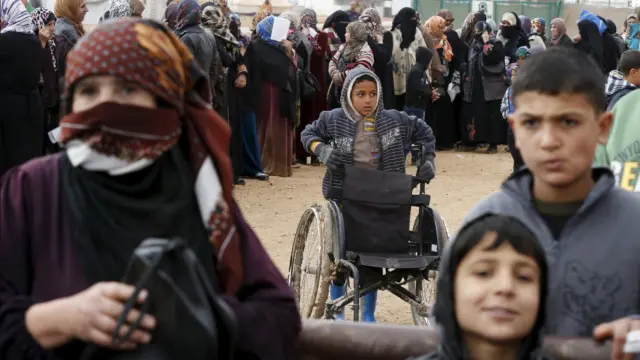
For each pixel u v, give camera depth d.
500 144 15.55
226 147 2.37
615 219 2.67
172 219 2.22
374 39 13.77
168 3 12.20
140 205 2.20
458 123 15.66
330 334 2.70
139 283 1.99
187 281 2.08
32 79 8.63
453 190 11.60
